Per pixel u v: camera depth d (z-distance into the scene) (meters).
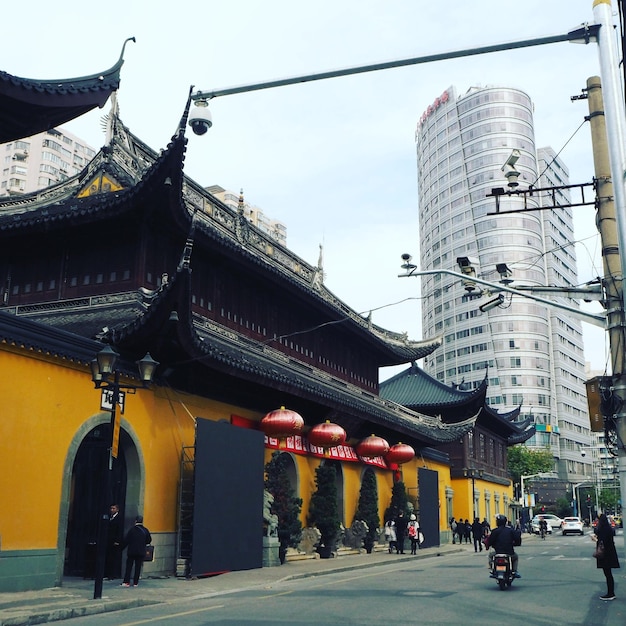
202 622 12.05
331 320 33.81
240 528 22.20
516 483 88.75
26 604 13.33
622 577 21.55
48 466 16.48
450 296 132.25
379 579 21.06
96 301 22.39
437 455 46.12
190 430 21.97
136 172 24.53
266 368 24.89
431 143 141.50
